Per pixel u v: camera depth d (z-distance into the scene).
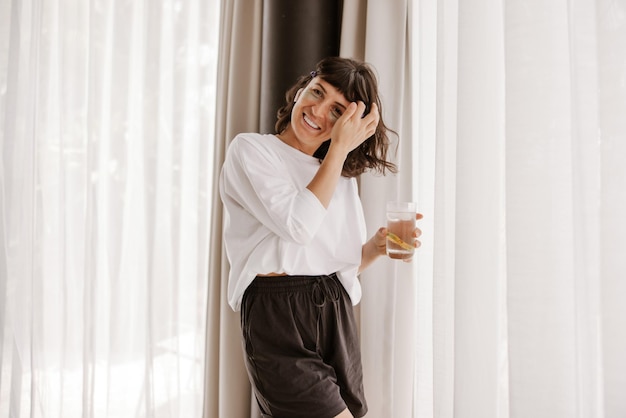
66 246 2.13
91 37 2.04
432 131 1.60
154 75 1.96
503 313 1.33
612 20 1.08
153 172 1.96
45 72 2.19
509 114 1.20
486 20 1.31
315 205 1.22
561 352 1.16
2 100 2.21
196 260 2.00
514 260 1.19
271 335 1.28
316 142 1.39
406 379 1.62
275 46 1.71
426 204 1.59
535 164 1.18
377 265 1.66
